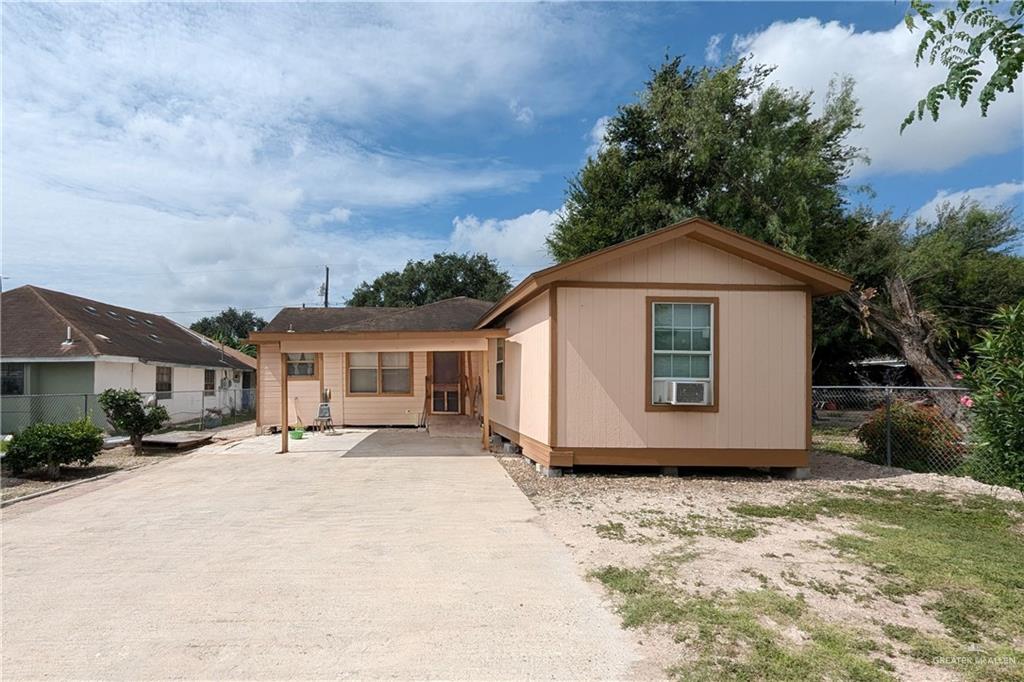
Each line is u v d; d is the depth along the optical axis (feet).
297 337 37.91
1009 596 13.96
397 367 53.16
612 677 10.33
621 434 29.40
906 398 58.70
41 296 63.72
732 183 64.85
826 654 11.10
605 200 71.61
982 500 24.45
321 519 21.20
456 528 19.85
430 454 37.35
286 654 11.16
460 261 140.97
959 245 63.52
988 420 18.43
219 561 16.60
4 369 55.11
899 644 11.59
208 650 11.34
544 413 30.27
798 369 29.99
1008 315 18.25
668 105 68.39
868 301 51.72
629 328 29.58
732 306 29.91
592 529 19.66
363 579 15.07
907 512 22.27
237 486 27.50
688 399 28.89
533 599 13.74
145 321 83.10
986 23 9.58
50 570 15.94
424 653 11.19
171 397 67.21
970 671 10.54
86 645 11.59
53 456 30.94
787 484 27.86
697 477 29.50
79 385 55.62
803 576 15.20
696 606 13.19
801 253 58.18
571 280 29.37
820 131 63.93
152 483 28.66
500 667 10.67
